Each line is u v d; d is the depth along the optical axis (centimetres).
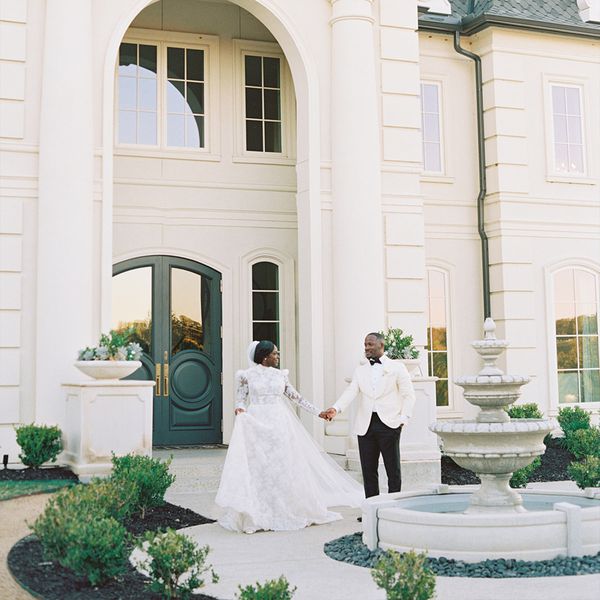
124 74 1360
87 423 980
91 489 699
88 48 1118
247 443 828
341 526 843
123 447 991
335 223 1239
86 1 1120
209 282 1376
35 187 1091
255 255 1394
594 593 561
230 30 1423
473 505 723
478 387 735
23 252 1082
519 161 1548
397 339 1157
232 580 622
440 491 815
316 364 1217
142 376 1330
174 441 1338
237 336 1373
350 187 1231
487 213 1560
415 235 1284
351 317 1212
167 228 1349
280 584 486
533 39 1577
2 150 1082
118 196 1328
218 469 1086
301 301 1254
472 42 1591
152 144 1366
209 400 1359
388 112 1292
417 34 1423
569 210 1581
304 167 1261
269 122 1441
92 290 1105
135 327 1333
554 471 1202
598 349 1591
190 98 1395
